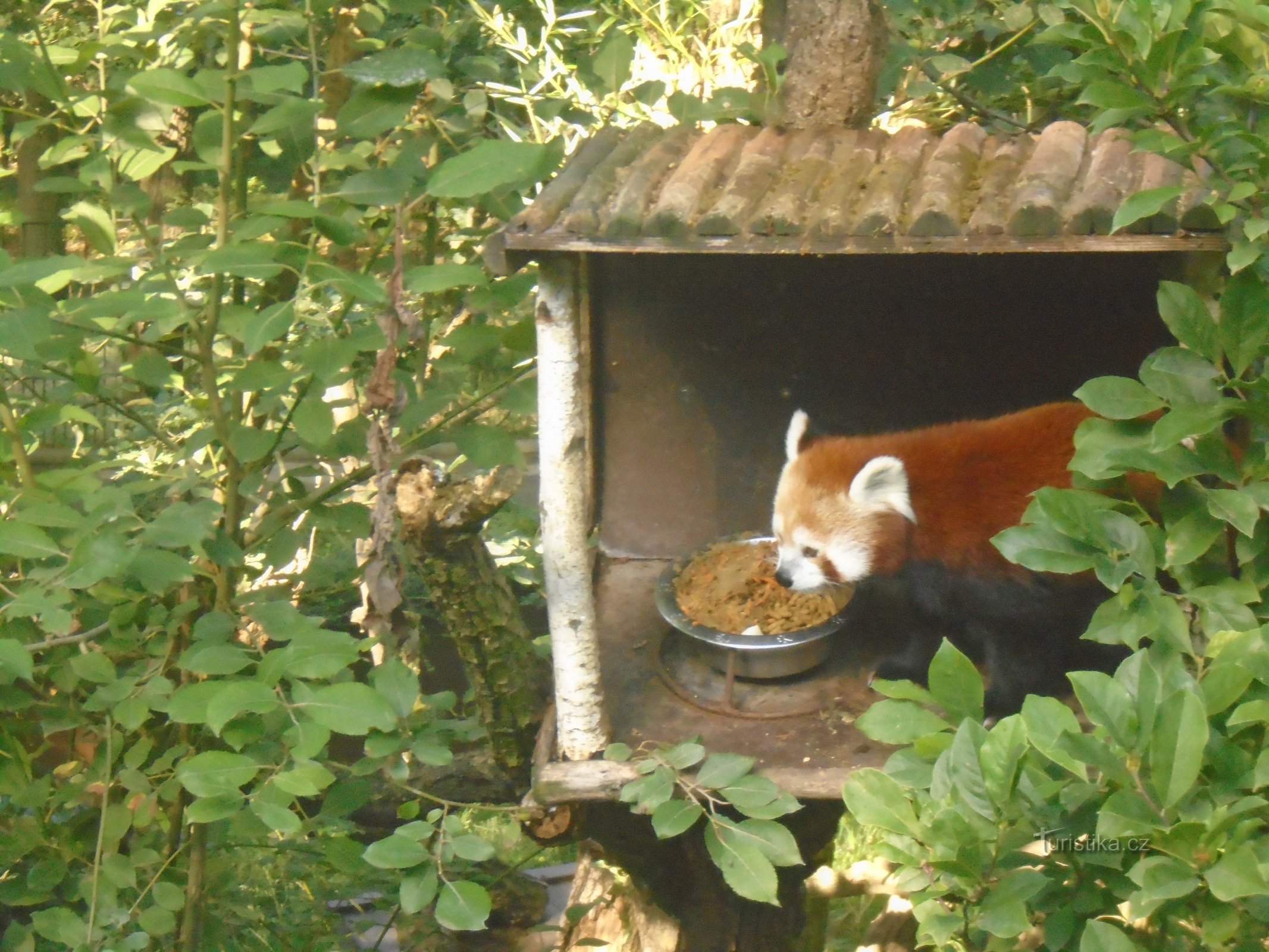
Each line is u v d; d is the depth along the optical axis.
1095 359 3.18
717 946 3.16
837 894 3.67
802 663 2.70
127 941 2.39
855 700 2.63
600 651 2.72
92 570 2.12
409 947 3.45
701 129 2.87
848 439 2.95
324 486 3.14
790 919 3.25
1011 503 2.62
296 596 3.14
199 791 2.08
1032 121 4.09
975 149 2.46
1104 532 1.95
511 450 2.56
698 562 3.02
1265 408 1.88
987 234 2.05
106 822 2.55
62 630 2.14
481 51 4.07
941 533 2.66
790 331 3.27
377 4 3.10
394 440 2.78
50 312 2.34
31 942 2.44
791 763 2.41
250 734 2.22
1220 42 1.96
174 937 2.78
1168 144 1.88
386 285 2.31
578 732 2.39
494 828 4.57
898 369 3.29
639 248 2.13
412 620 2.75
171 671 2.80
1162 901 1.62
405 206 2.49
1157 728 1.63
